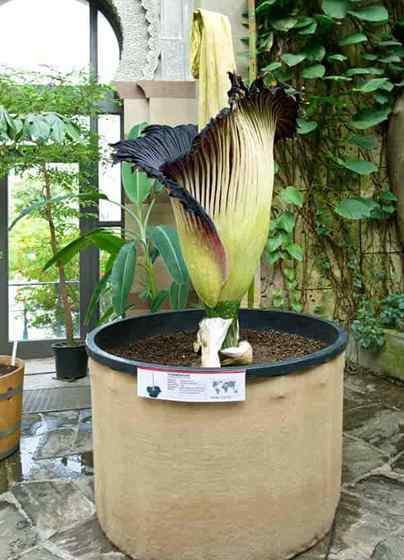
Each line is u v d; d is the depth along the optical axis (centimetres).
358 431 211
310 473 129
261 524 122
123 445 127
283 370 120
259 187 125
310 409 127
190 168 120
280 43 297
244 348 137
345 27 305
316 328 170
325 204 315
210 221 119
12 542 135
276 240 297
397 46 301
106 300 326
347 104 309
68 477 171
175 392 116
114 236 248
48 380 289
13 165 254
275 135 146
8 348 333
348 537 135
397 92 304
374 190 319
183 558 122
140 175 259
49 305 338
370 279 322
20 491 162
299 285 314
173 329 187
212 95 142
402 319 285
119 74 314
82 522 144
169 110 308
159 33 312
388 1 310
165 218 314
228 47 144
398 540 134
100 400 134
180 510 121
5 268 329
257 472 121
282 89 121
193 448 119
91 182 322
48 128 214
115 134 325
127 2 312
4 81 245
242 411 118
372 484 164
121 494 129
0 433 183
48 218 279
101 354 132
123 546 129
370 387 269
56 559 128
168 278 313
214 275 126
